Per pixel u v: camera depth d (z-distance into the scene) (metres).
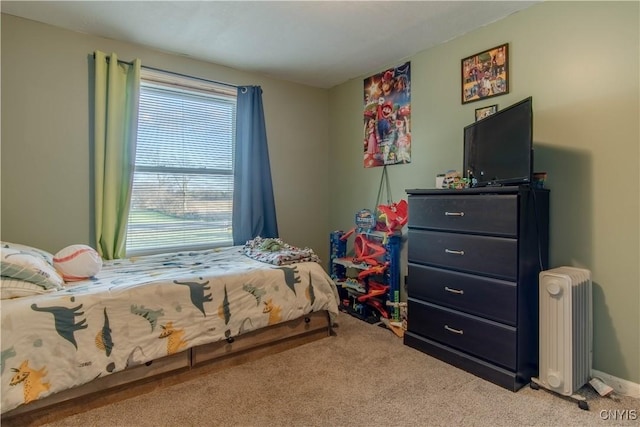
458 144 2.74
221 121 3.37
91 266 2.15
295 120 3.79
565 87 2.14
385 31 2.63
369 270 3.11
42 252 2.24
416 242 2.53
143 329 1.95
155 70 2.95
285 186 3.74
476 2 2.25
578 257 2.10
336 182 3.94
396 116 3.23
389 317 3.05
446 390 1.98
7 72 2.40
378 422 1.70
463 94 2.69
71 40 2.61
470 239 2.18
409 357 2.40
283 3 2.25
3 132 2.40
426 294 2.46
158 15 2.41
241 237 3.38
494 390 1.98
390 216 3.04
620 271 1.96
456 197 2.26
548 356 1.92
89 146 2.70
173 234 3.13
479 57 2.58
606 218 2.00
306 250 2.91
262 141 3.47
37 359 1.65
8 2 2.25
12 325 1.61
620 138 1.94
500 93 2.46
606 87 1.98
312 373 2.19
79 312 1.78
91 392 1.83
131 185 2.79
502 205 2.01
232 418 1.74
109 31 2.63
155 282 2.06
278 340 2.52
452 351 2.28
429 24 2.53
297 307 2.54
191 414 1.78
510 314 1.98
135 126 2.79
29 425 1.67
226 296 2.26
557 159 2.18
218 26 2.56
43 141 2.53
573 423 1.69
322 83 3.83
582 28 2.07
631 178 1.91
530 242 2.04
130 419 1.74
